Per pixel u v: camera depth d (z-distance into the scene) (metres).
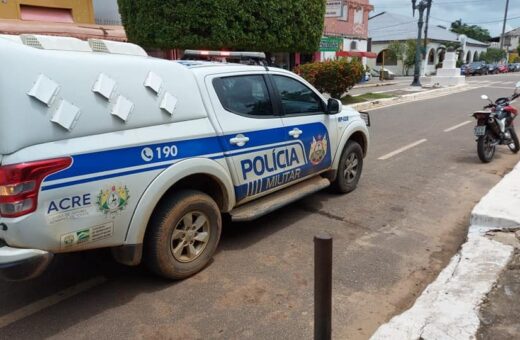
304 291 3.58
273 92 4.54
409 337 2.73
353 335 3.03
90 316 3.26
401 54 42.06
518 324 2.86
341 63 15.50
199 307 3.37
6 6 13.73
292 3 13.19
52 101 2.78
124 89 3.17
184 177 3.54
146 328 3.12
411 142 9.46
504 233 4.19
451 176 6.85
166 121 3.45
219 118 3.90
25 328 3.13
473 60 61.81
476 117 7.51
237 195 4.11
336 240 4.54
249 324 3.16
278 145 4.48
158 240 3.46
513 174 5.78
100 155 2.99
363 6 31.44
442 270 3.75
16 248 2.75
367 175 6.90
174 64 3.65
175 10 11.94
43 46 2.89
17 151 2.66
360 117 6.07
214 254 4.23
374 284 3.68
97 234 3.05
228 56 5.05
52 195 2.78
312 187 5.04
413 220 5.07
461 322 2.87
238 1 12.19
